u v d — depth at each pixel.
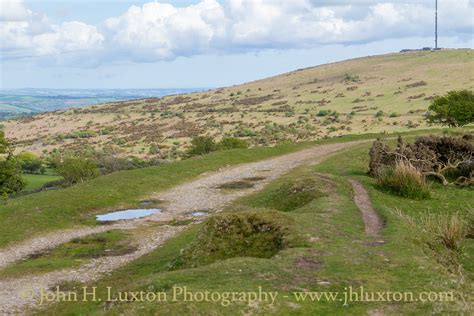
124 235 22.06
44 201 27.48
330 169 33.34
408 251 13.41
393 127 126.69
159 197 30.16
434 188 26.45
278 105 199.00
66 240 21.88
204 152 68.19
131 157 113.88
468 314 9.30
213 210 26.17
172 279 11.23
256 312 9.29
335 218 17.77
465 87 171.25
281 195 25.14
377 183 25.78
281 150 47.47
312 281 10.98
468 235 16.64
